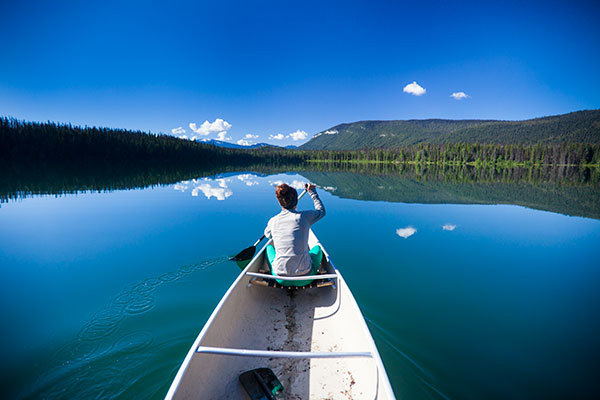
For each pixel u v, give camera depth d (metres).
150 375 2.34
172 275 4.24
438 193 15.09
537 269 4.72
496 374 2.38
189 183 18.27
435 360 2.55
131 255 5.00
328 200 11.59
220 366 2.17
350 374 2.24
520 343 2.81
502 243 6.12
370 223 7.57
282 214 3.12
